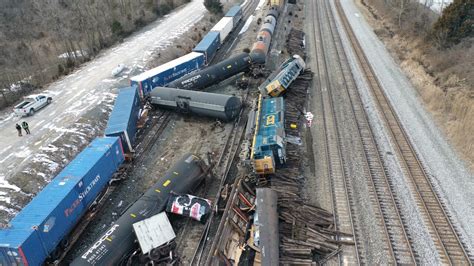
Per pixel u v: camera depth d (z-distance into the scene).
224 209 23.00
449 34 42.16
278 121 28.86
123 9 68.00
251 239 21.25
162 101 36.53
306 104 36.84
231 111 33.91
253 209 22.92
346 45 53.12
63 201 20.67
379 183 25.27
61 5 64.88
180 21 68.62
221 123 35.00
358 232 21.36
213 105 33.69
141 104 37.72
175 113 37.41
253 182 25.50
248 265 20.12
